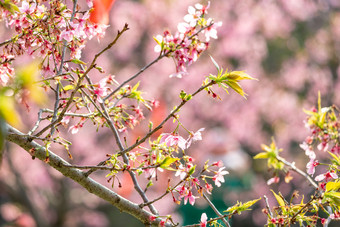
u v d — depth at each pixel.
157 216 2.18
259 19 14.49
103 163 2.04
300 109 15.06
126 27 1.68
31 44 2.16
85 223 13.51
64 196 12.78
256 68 14.62
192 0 13.65
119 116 2.40
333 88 15.47
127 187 6.00
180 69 2.16
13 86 1.18
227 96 14.22
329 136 2.38
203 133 13.47
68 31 2.07
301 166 14.19
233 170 8.00
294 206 2.21
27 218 12.96
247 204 2.14
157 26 13.42
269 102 14.80
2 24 7.59
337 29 15.69
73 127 2.33
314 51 15.49
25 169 12.80
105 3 2.20
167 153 2.16
